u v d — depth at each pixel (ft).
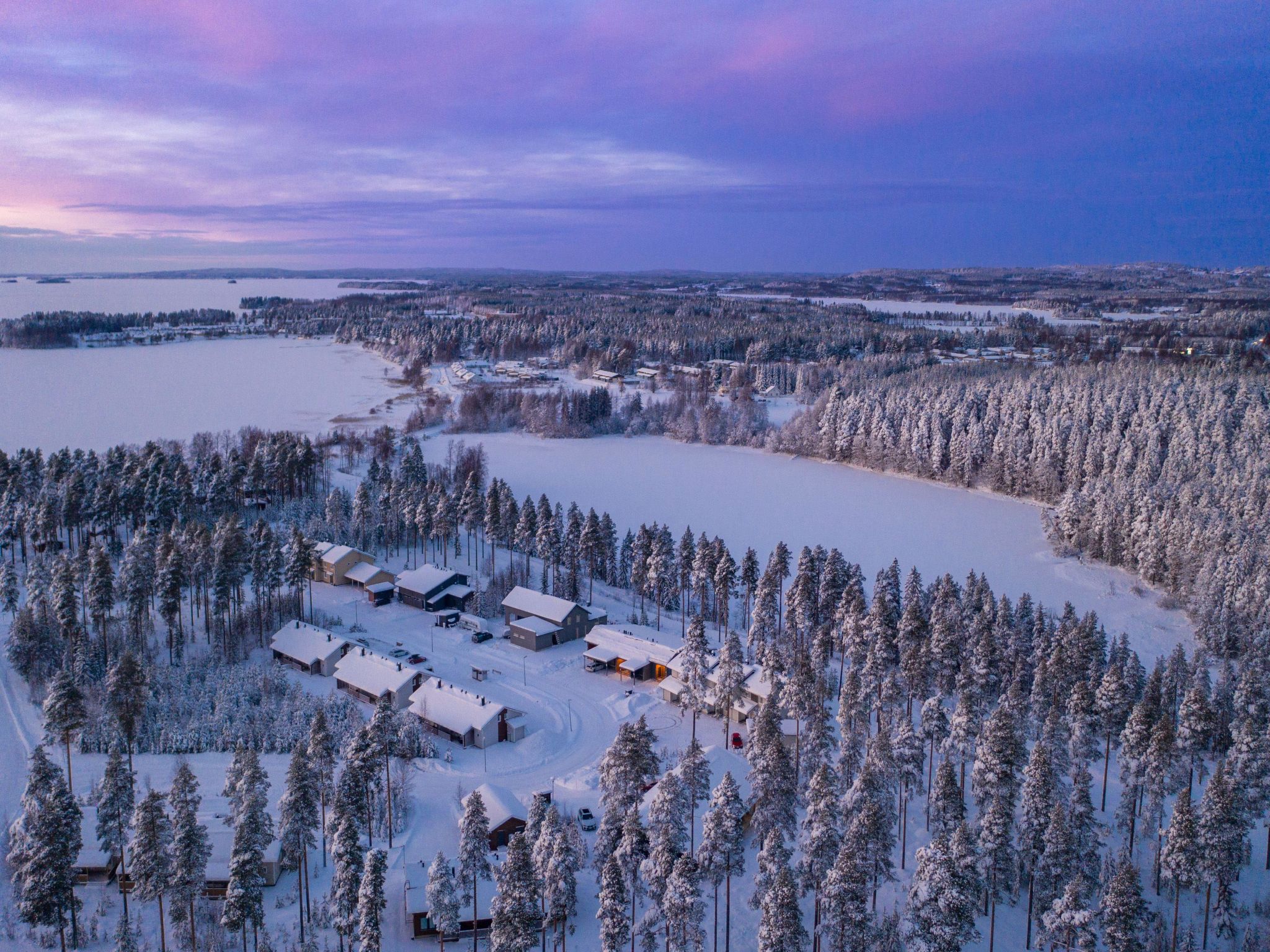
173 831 184.24
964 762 226.17
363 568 393.70
